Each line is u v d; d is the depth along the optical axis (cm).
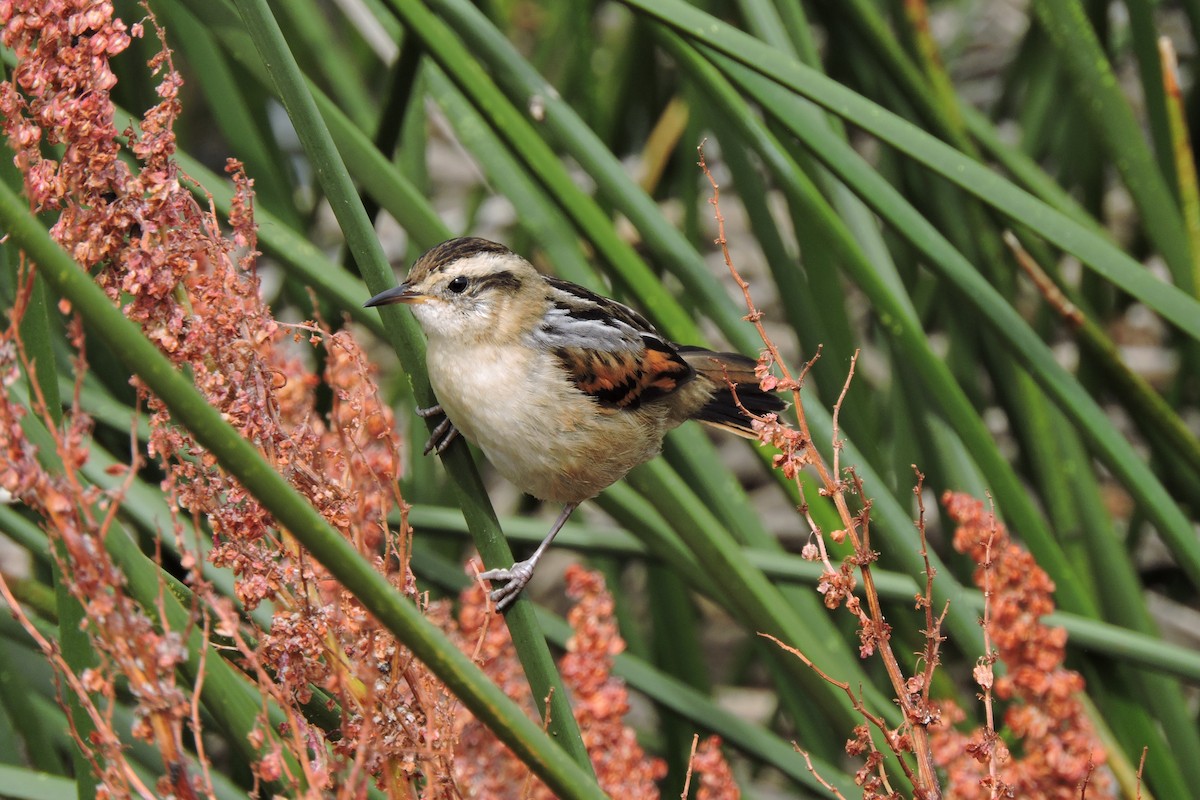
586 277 880
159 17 946
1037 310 1214
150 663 449
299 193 1256
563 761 480
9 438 434
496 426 782
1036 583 739
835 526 812
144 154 536
